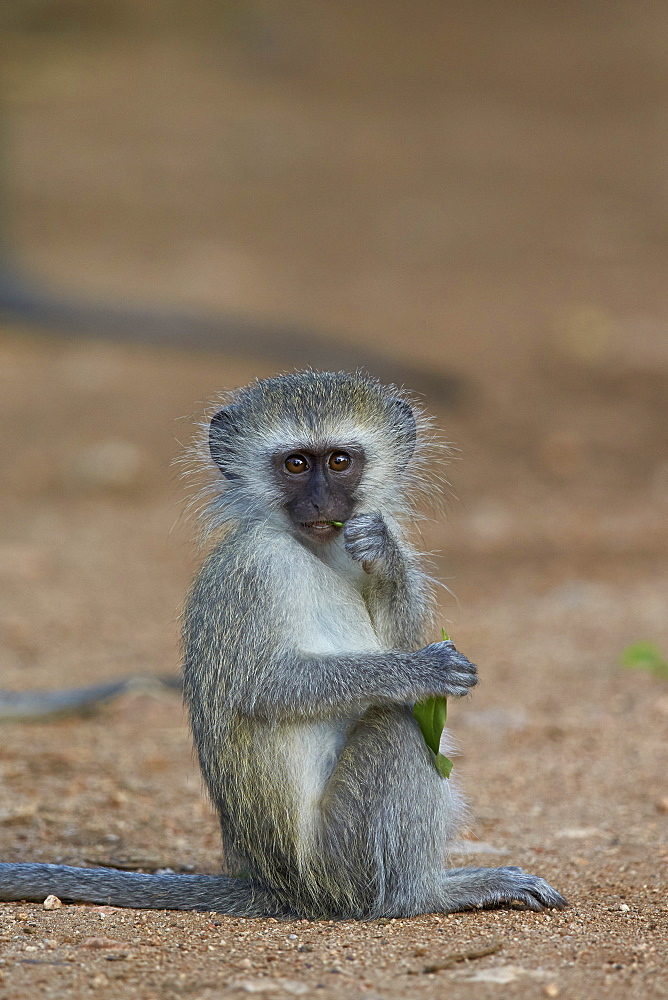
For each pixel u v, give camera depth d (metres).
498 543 15.85
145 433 19.69
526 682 11.54
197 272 27.95
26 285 24.67
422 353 22.86
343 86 46.00
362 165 37.25
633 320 24.34
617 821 8.45
